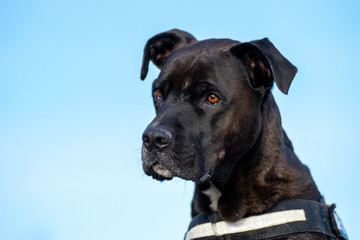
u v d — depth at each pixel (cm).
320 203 422
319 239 397
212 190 436
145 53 526
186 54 446
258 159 429
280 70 414
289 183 425
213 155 423
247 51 441
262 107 444
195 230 440
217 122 424
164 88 445
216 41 476
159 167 405
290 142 481
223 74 431
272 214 411
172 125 404
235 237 415
